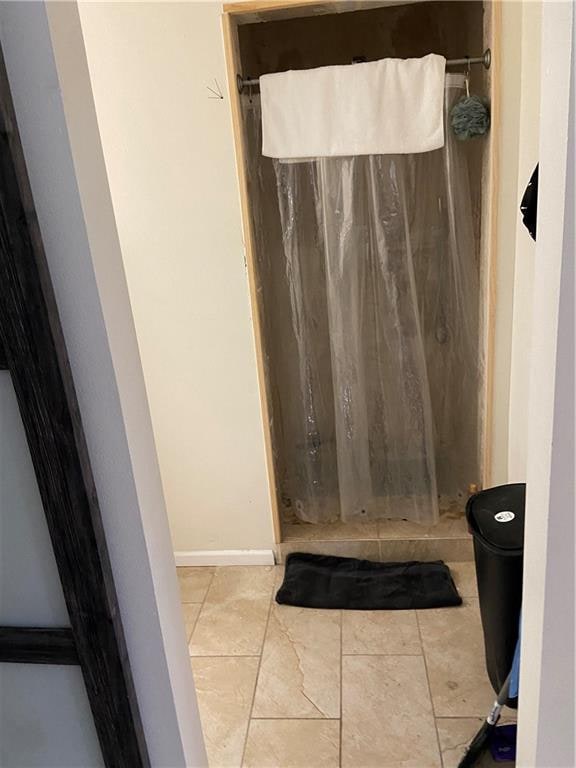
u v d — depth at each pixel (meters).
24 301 0.83
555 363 0.94
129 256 2.14
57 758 1.15
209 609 2.24
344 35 2.27
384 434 2.39
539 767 1.14
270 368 2.36
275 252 2.25
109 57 1.95
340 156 2.02
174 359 2.25
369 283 2.21
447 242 2.17
